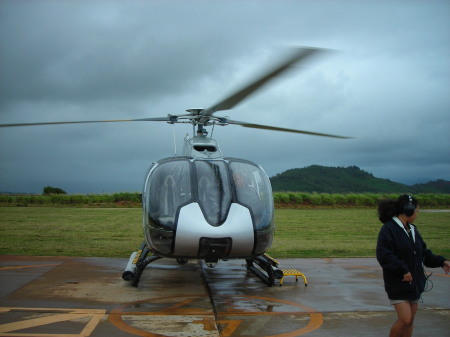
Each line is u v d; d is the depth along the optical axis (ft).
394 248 11.35
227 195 18.19
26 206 77.25
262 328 14.35
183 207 17.63
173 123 22.52
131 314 15.75
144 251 22.67
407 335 11.38
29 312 15.69
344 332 14.05
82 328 13.97
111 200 81.76
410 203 11.54
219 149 21.34
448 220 61.00
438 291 20.24
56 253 30.60
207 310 16.49
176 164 19.15
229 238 17.12
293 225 52.75
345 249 34.58
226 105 18.58
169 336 13.41
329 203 86.38
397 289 11.18
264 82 14.07
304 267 26.48
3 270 23.71
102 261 27.48
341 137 22.82
